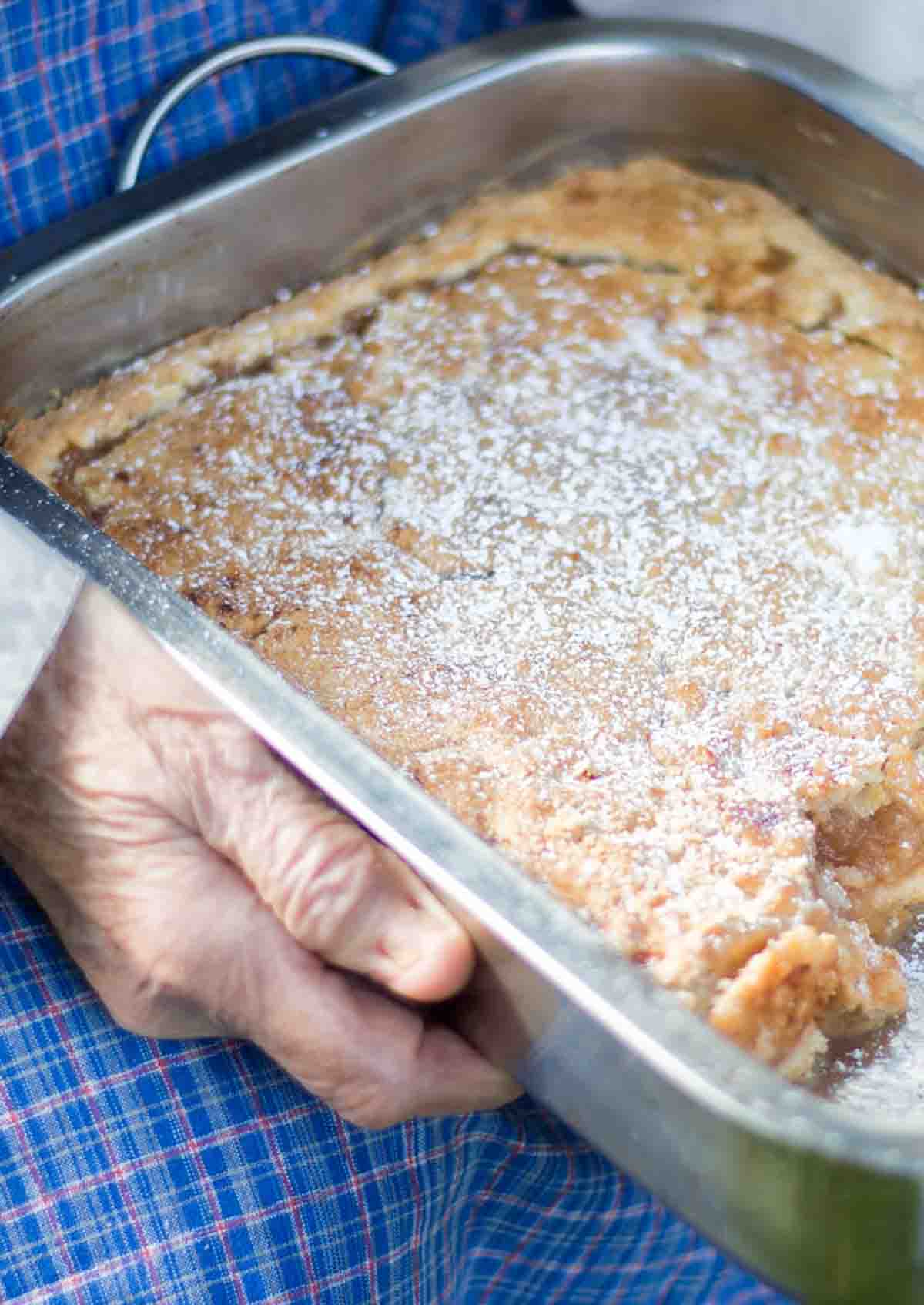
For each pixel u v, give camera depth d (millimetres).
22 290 918
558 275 986
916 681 872
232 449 938
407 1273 886
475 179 997
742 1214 749
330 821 820
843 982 813
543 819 832
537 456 932
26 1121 873
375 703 864
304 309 975
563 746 852
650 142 1004
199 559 906
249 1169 875
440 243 994
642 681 871
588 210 1000
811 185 987
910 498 919
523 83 977
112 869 858
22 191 987
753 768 849
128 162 975
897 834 859
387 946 805
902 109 958
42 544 836
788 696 867
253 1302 866
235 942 843
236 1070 887
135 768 842
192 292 958
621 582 896
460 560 904
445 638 882
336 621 886
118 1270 862
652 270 986
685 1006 758
